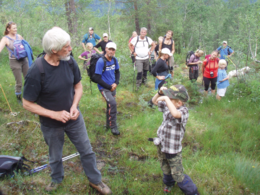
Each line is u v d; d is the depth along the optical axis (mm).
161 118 5426
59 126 2703
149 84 8305
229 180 3494
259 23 8344
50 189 3037
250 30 8336
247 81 7844
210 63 7273
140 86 7930
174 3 24828
